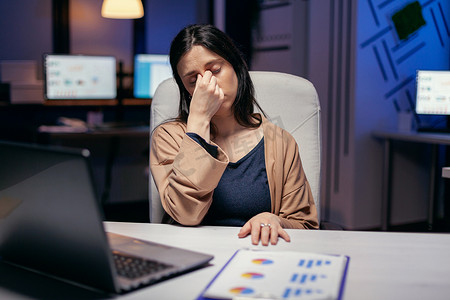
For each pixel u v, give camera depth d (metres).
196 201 1.17
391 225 3.90
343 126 3.76
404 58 3.76
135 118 4.70
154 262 0.85
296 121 1.58
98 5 4.96
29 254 0.85
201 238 1.09
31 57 4.78
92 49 4.98
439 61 3.89
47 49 4.82
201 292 0.78
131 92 4.81
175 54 1.32
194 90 1.30
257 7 4.64
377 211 3.83
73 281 0.81
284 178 1.42
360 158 3.71
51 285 0.82
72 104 4.32
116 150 4.50
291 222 1.29
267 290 0.76
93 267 0.75
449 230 3.72
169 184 1.22
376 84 3.69
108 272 0.74
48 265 0.83
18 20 4.70
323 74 3.88
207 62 1.28
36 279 0.85
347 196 3.76
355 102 3.64
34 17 4.75
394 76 3.74
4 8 4.65
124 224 1.21
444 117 3.96
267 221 1.13
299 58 4.20
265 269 0.85
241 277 0.81
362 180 3.74
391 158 3.70
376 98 3.70
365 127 3.70
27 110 4.23
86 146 4.35
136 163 4.60
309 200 1.44
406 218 3.96
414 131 3.63
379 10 3.62
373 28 3.62
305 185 1.45
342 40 3.70
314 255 0.92
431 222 3.77
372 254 0.97
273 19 4.46
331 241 1.06
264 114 1.55
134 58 4.33
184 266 0.84
